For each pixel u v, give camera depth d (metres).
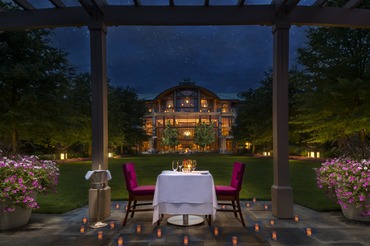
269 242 4.18
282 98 5.63
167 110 56.09
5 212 4.77
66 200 7.18
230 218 5.56
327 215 5.72
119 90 38.69
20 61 15.07
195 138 49.56
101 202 5.48
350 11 5.73
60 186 9.49
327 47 13.12
